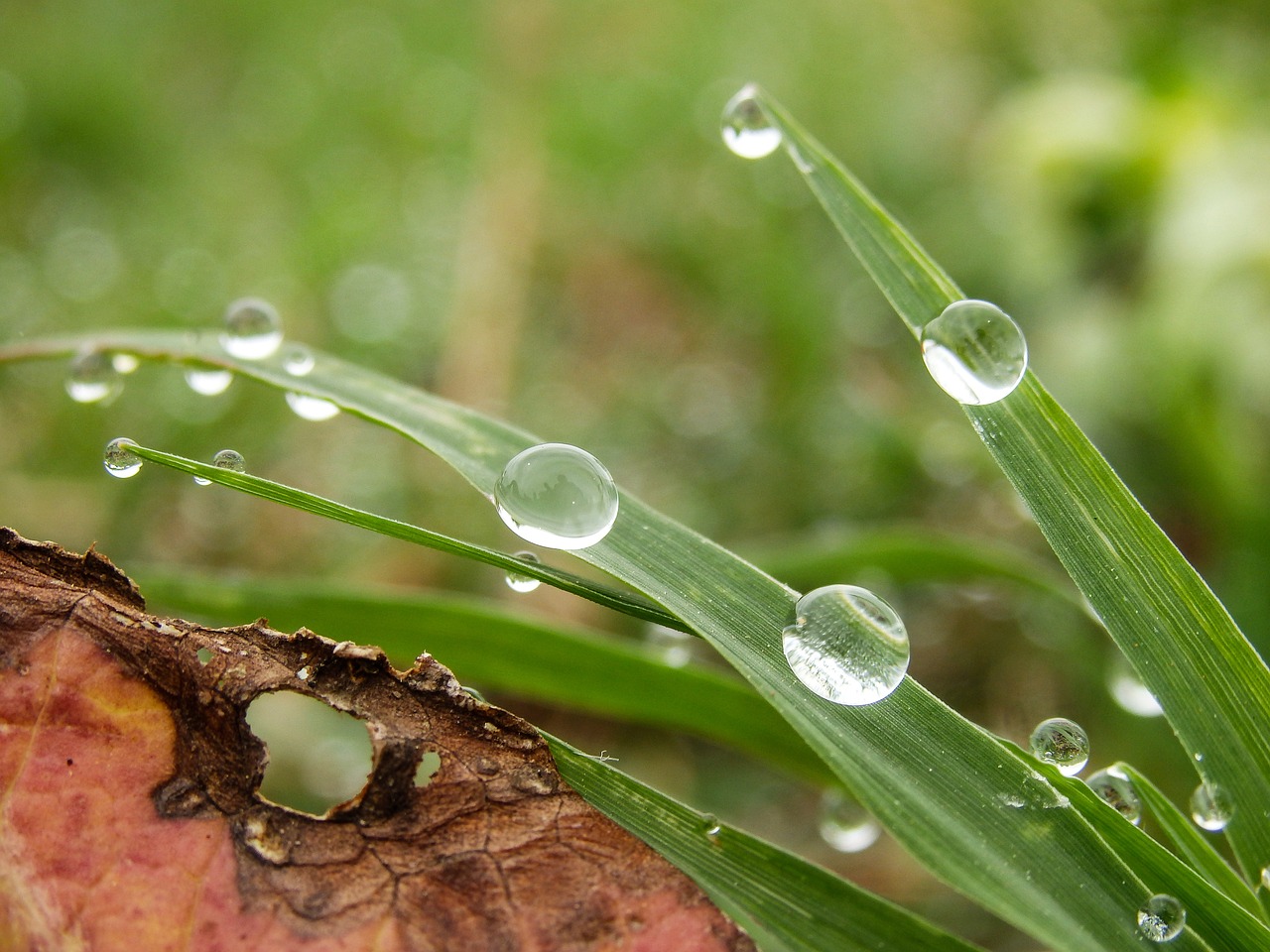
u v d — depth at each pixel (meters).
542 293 0.21
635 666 0.10
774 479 0.18
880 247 0.10
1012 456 0.09
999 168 0.21
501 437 0.10
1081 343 0.18
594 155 0.24
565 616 0.15
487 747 0.09
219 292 0.20
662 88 0.25
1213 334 0.16
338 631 0.10
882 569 0.12
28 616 0.09
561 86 0.24
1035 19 0.27
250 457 0.17
